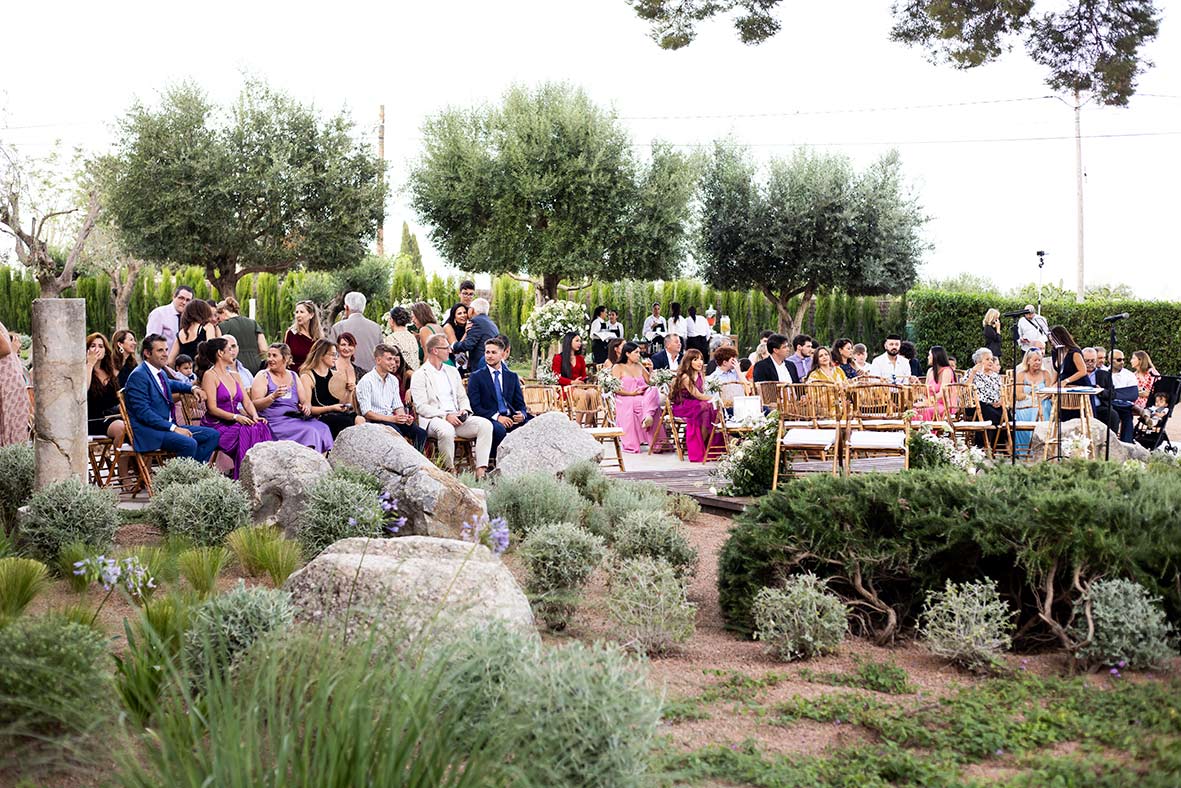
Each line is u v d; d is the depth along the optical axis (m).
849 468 9.34
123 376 10.38
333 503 6.54
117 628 4.82
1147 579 4.91
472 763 2.77
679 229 29.39
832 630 4.95
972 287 41.03
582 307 18.19
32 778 3.02
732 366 13.62
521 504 7.62
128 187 26.19
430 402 9.95
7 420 8.27
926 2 12.39
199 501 6.71
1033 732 3.80
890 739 3.82
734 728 3.96
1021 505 5.27
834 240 31.78
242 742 2.87
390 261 33.44
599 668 3.18
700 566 7.03
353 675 2.94
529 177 28.44
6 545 6.20
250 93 27.38
